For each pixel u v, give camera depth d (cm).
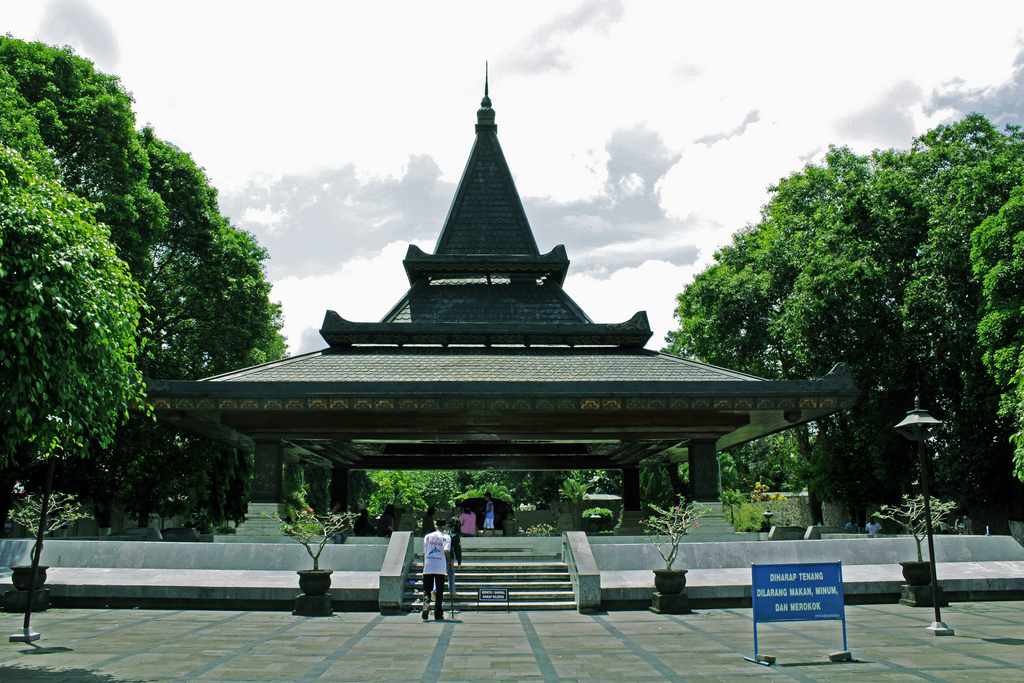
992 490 2806
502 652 944
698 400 1620
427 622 1244
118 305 978
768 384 1636
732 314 3294
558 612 1380
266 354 3834
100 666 840
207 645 992
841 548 1625
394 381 1609
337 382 1595
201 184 3297
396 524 2636
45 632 1114
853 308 2756
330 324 1905
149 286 3138
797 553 1598
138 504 3062
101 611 1381
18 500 2694
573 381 1620
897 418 2962
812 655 918
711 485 1781
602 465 2850
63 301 873
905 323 2695
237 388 1588
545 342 1956
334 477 2844
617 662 875
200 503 3478
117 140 2698
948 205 2767
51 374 874
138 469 2992
